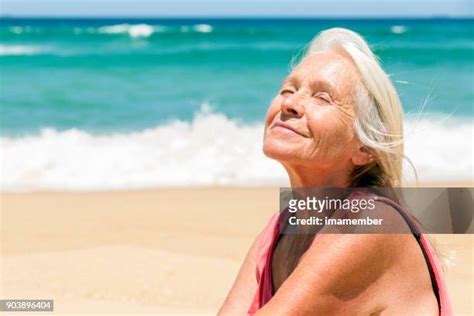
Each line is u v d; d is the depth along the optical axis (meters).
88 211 10.34
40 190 12.42
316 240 2.33
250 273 2.66
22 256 7.62
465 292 5.42
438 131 14.98
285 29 46.50
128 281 6.53
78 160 14.59
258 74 27.77
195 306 5.79
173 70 28.80
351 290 2.28
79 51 33.62
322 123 2.26
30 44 37.31
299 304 2.27
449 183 11.87
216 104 21.73
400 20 69.19
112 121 19.27
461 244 5.28
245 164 14.02
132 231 8.89
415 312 2.29
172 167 14.09
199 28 47.53
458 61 32.03
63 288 6.33
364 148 2.31
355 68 2.31
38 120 19.59
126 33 42.84
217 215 9.77
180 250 7.75
